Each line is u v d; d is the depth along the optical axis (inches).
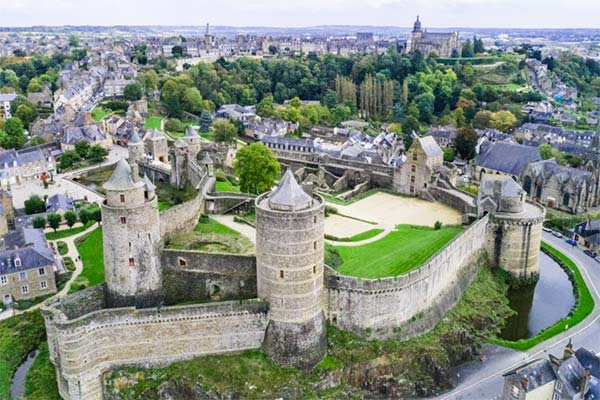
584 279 4256.9
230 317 2997.0
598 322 3663.9
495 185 4392.2
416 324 3398.1
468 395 3036.4
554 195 5959.6
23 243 3912.4
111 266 3078.2
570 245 4899.1
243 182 4995.1
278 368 2979.8
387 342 3265.3
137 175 3105.3
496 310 3902.6
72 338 2773.1
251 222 4138.8
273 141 7598.4
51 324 2930.6
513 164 6510.8
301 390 2942.9
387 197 5255.9
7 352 3265.3
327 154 6875.0
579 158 7037.4
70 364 2800.2
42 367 3184.1
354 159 6752.0
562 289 4259.4
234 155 6717.5
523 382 2603.3
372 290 3176.7
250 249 3580.2
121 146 7805.1
